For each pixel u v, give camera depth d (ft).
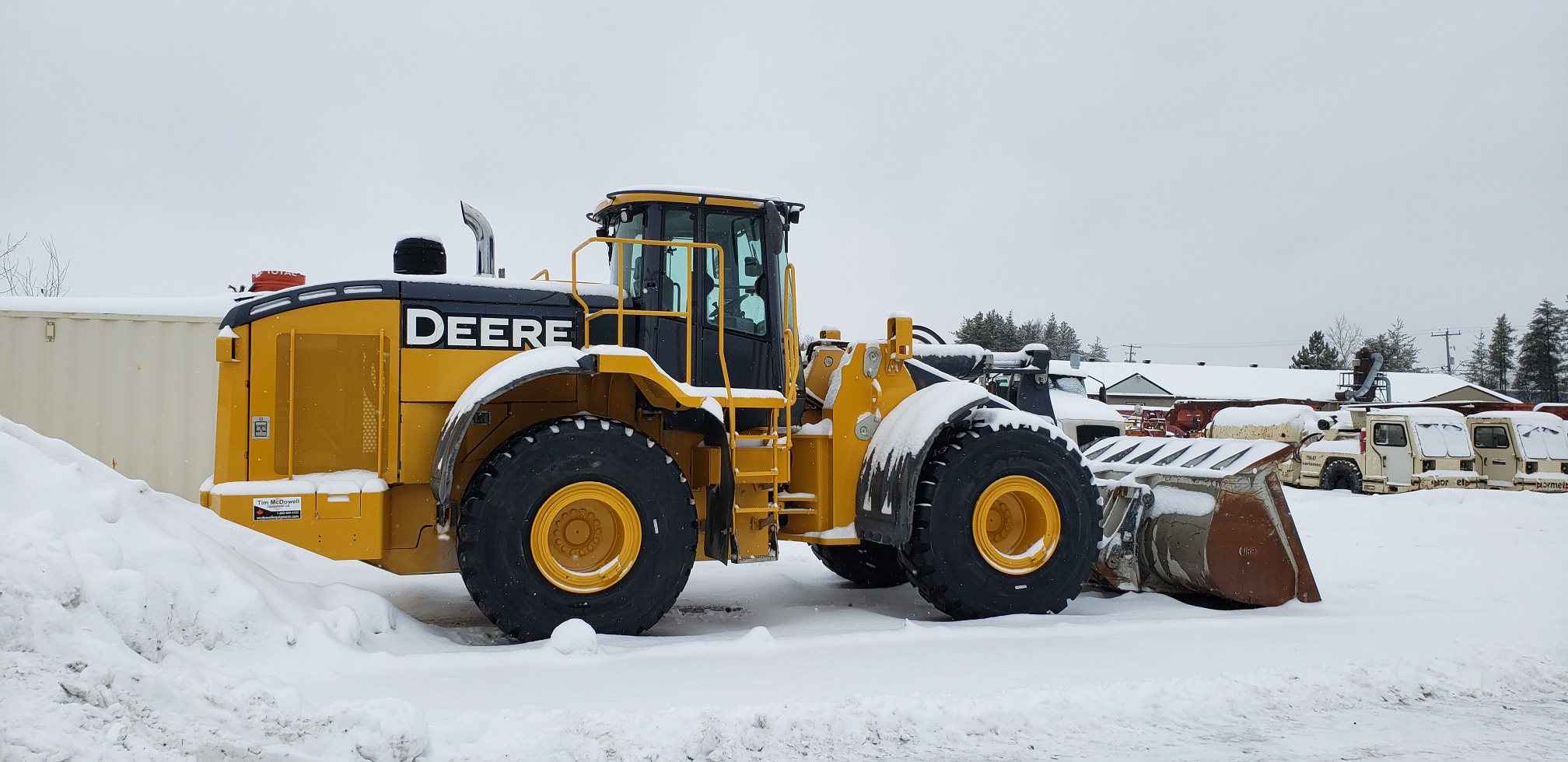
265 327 16.33
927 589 18.29
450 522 17.12
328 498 15.85
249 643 13.12
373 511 16.05
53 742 8.45
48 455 14.92
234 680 11.04
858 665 14.25
